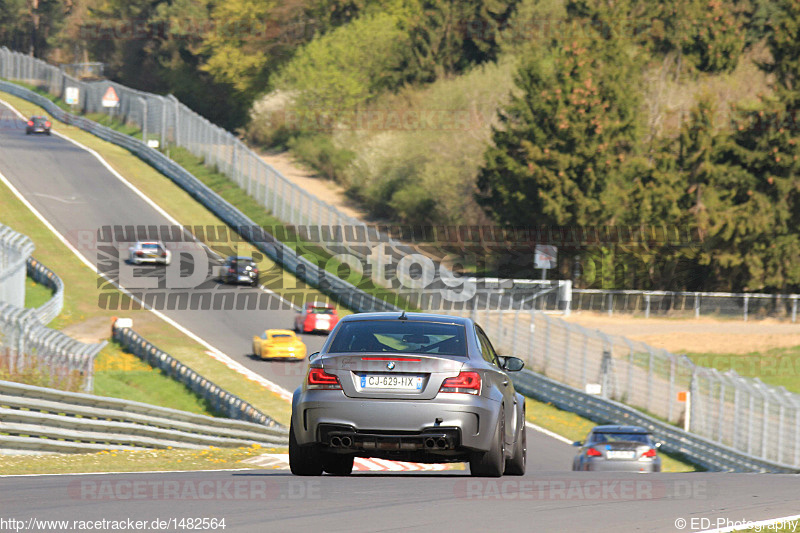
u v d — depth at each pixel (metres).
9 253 162.62
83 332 164.12
